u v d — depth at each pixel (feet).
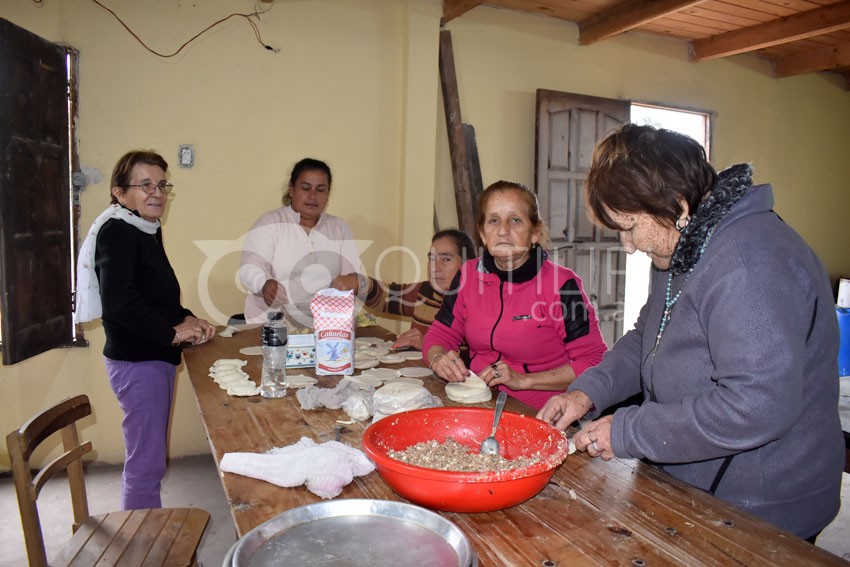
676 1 11.84
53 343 10.05
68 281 10.48
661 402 3.89
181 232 11.30
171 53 10.93
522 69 13.88
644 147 3.42
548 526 3.14
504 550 2.92
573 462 3.98
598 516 3.25
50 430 5.42
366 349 7.48
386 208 12.88
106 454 11.00
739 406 3.04
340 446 3.83
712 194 3.40
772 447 3.53
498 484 3.04
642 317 4.83
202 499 9.90
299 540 2.79
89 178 10.57
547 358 6.07
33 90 9.28
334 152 12.30
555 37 14.15
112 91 10.61
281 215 10.55
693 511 3.31
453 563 2.64
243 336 8.54
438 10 12.57
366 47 12.34
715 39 15.30
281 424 4.71
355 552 2.72
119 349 7.04
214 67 11.25
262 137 11.70
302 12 11.79
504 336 6.00
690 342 3.60
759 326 3.05
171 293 7.65
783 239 3.32
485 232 5.85
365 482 3.67
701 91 16.34
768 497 3.57
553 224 14.11
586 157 14.42
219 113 11.35
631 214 3.56
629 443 3.52
